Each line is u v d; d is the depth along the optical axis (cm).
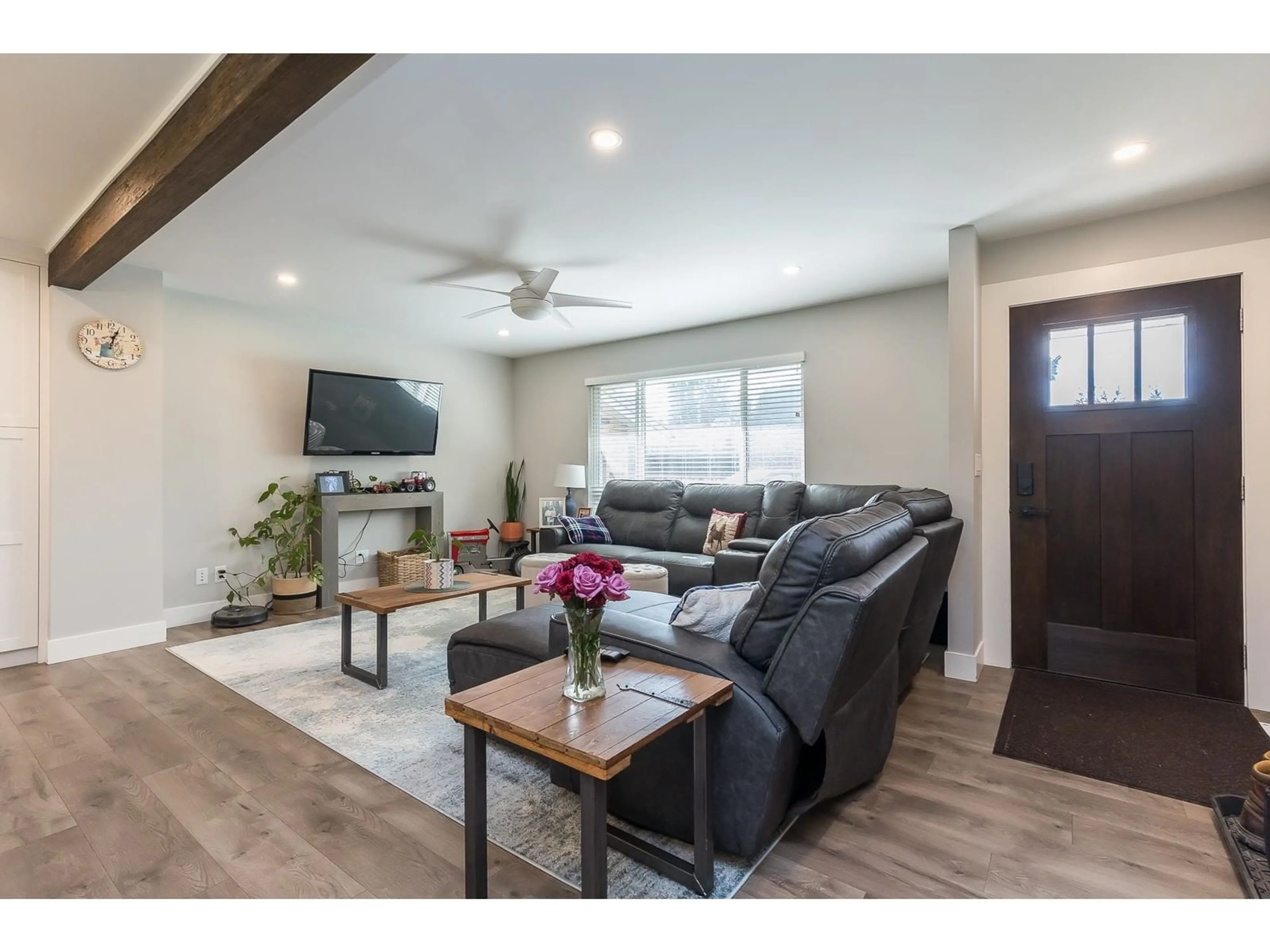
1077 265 312
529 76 190
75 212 292
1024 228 317
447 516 615
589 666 146
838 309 461
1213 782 207
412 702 278
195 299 438
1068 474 316
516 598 485
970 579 313
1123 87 198
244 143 192
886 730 207
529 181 262
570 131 223
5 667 327
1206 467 284
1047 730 249
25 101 202
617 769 118
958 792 201
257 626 418
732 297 445
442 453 611
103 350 354
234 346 458
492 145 232
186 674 316
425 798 197
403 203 283
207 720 258
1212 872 159
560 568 145
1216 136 228
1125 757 225
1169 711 267
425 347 594
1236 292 276
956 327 319
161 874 158
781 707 159
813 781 181
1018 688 298
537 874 160
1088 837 175
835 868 161
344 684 302
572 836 177
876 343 444
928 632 298
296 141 225
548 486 655
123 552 363
